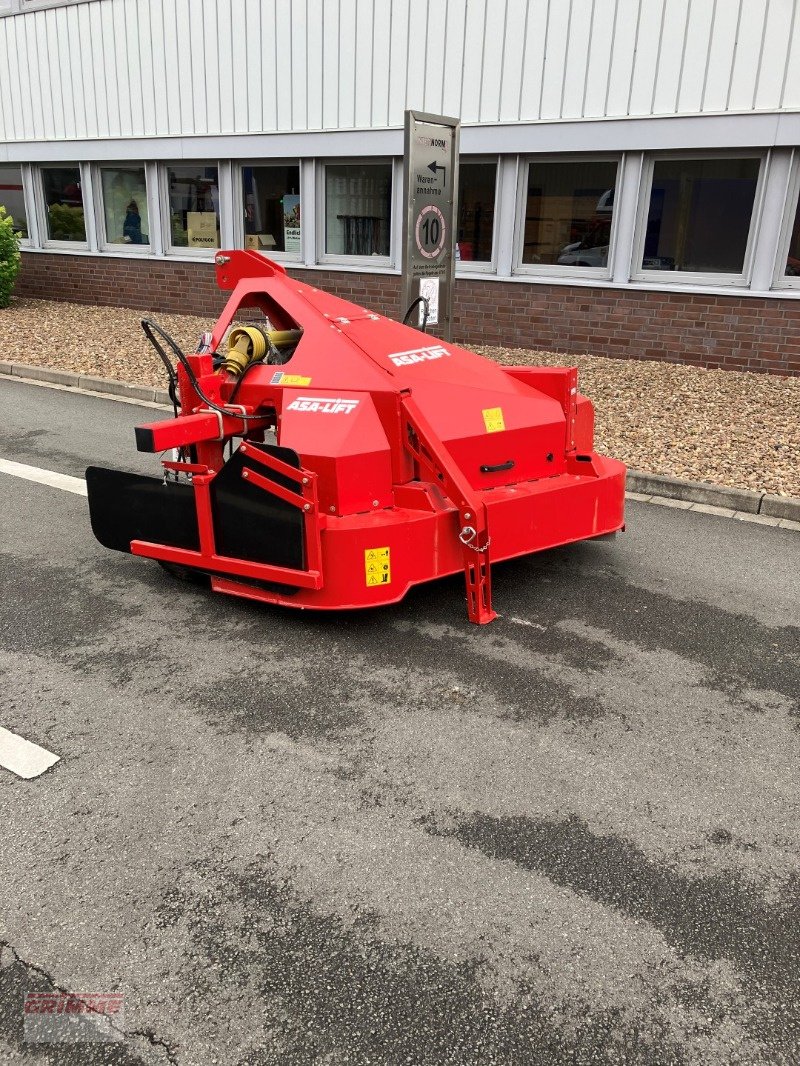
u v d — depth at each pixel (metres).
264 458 3.85
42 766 3.08
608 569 4.96
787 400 8.42
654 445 7.11
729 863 2.67
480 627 4.21
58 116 14.16
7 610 4.32
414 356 4.55
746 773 3.12
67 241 15.12
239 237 13.06
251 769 3.09
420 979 2.24
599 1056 2.05
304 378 4.38
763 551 5.30
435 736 3.31
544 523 4.38
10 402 8.90
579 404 4.81
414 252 7.66
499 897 2.51
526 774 3.09
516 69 10.01
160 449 3.92
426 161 7.54
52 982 2.22
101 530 4.59
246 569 4.07
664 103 9.30
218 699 3.54
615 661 3.91
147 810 2.86
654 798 2.97
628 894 2.54
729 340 9.73
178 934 2.37
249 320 5.30
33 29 13.93
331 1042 2.07
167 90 12.80
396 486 4.17
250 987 2.21
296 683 3.67
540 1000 2.19
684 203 9.73
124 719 3.38
